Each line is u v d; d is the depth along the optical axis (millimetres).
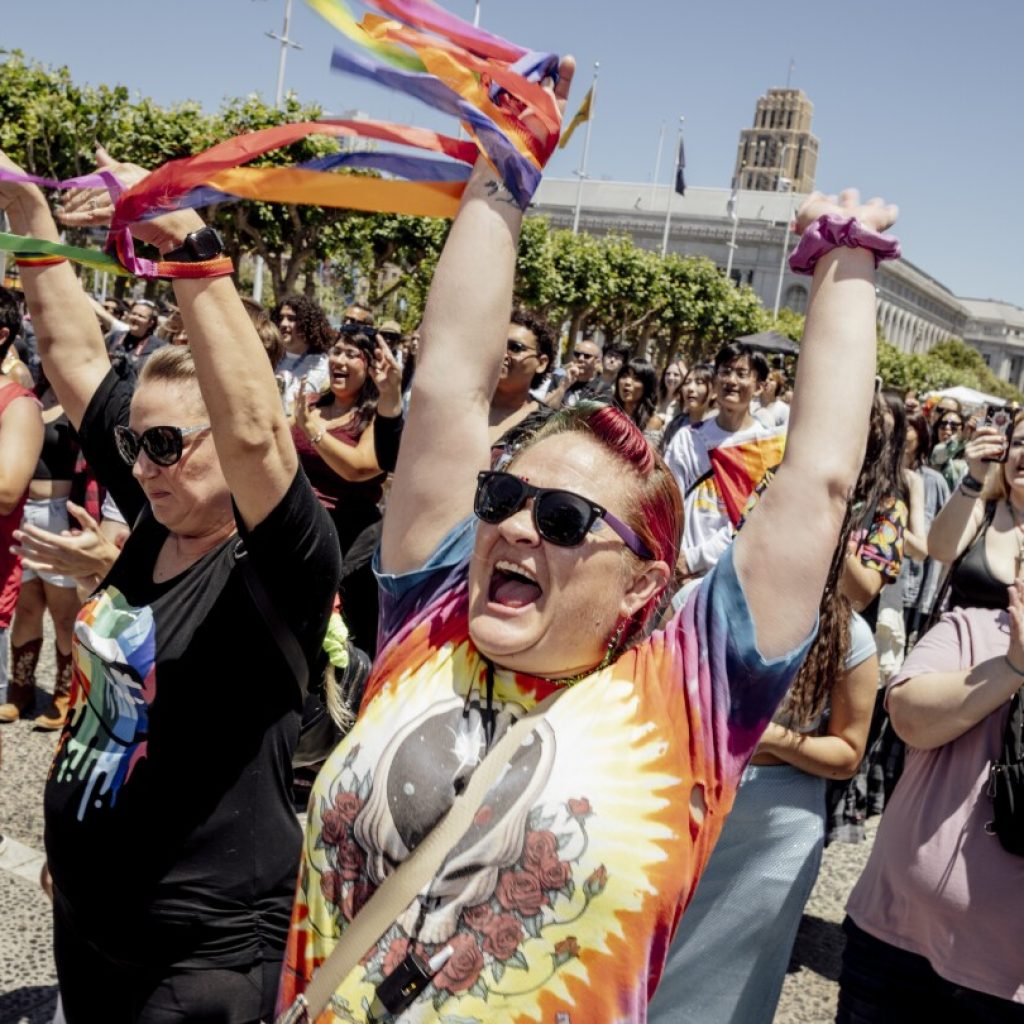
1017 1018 2277
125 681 1925
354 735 1446
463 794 1330
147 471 1949
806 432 1436
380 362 4633
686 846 1317
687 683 1376
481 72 1446
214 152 1453
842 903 4426
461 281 1591
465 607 1494
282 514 1835
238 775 1920
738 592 1392
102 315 7184
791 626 1389
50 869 2018
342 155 1537
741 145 136625
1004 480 2738
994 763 2330
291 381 6430
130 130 19516
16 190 2256
